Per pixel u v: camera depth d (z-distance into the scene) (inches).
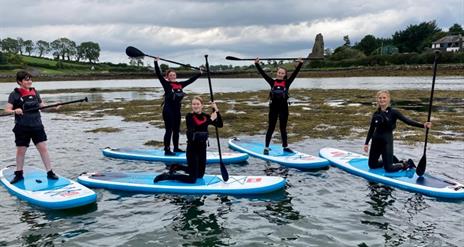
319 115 760.3
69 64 4909.0
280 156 425.1
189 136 331.3
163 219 271.4
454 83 1769.2
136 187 327.9
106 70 4763.8
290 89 1563.7
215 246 231.5
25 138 325.1
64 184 322.7
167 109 427.2
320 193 321.7
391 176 347.9
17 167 331.9
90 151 485.4
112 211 286.2
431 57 3097.9
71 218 273.0
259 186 321.7
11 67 3858.3
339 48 4237.2
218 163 415.8
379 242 234.4
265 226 258.7
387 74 2881.4
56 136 594.6
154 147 511.5
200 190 320.2
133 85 2498.8
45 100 1241.4
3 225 260.7
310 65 3750.0
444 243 233.1
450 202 298.5
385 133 355.3
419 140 521.7
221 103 1052.5
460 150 463.8
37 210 286.4
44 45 6683.1
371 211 282.0
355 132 593.0
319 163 394.0
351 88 1571.1
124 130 651.5
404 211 281.9
